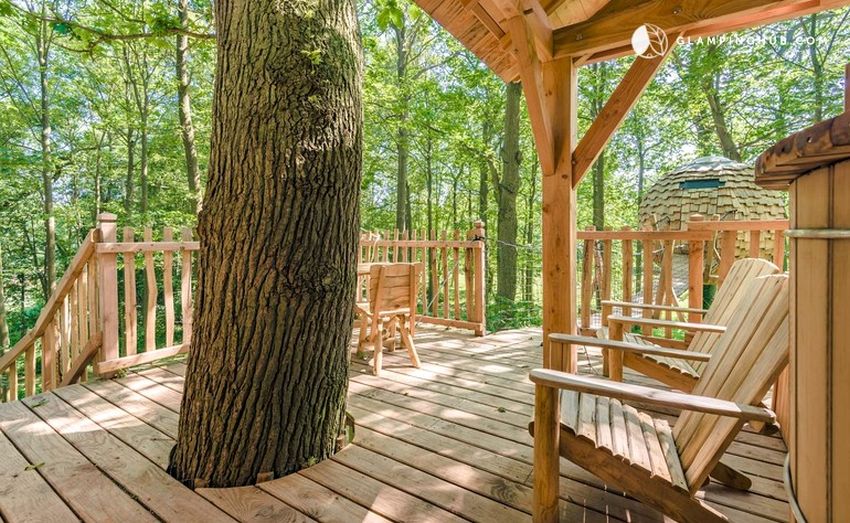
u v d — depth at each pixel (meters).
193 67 10.67
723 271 3.51
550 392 1.45
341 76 1.97
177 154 12.66
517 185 7.98
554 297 2.76
